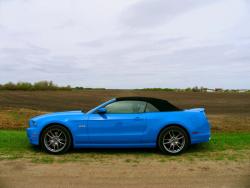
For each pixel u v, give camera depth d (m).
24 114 18.05
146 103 7.76
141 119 7.52
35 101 29.23
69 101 30.27
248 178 5.46
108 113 7.66
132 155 7.32
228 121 16.31
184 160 6.81
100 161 6.69
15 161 6.61
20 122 14.86
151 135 7.49
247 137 9.82
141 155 7.32
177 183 5.18
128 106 7.73
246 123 15.55
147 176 5.57
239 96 46.50
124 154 7.43
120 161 6.70
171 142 7.45
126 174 5.69
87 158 6.98
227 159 6.88
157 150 7.89
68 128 7.51
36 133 7.57
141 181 5.28
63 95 41.91
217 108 25.22
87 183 5.15
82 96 40.00
